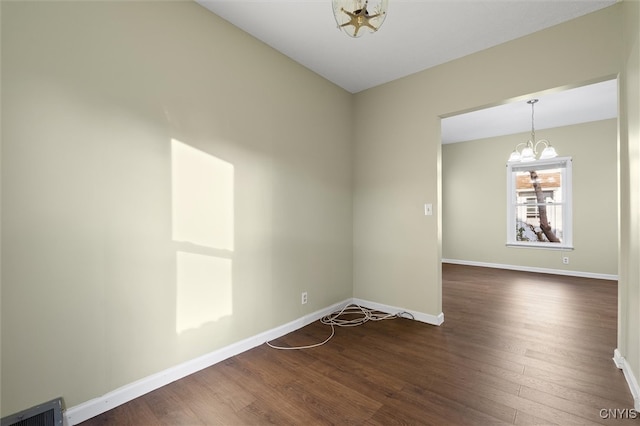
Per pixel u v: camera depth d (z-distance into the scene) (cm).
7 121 138
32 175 145
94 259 164
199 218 211
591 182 502
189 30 205
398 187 324
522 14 220
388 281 333
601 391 183
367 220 350
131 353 179
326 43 259
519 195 578
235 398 180
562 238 533
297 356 232
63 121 153
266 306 259
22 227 142
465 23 231
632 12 181
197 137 210
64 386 155
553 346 246
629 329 193
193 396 182
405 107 318
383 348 245
